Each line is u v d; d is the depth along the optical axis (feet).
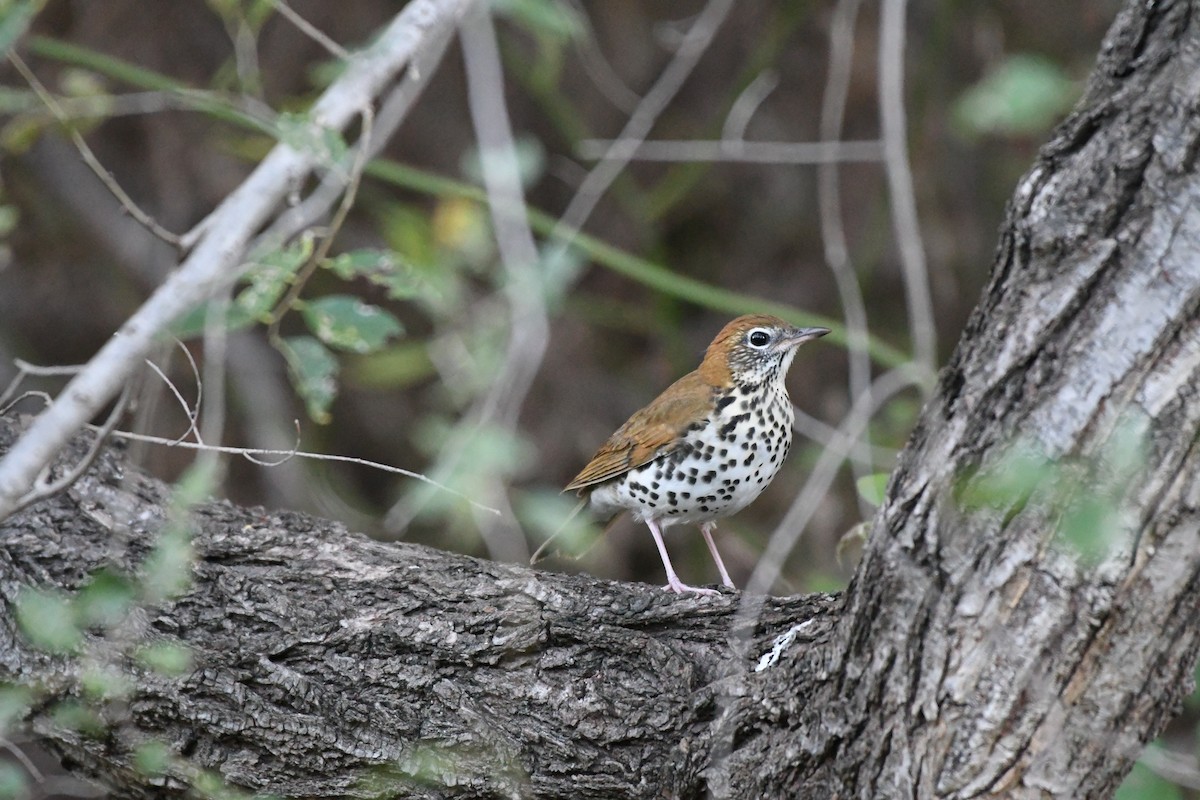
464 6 34.35
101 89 48.32
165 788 29.12
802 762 26.05
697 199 69.46
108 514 30.83
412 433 64.44
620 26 68.33
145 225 29.89
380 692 29.45
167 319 27.43
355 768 28.96
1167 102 22.52
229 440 63.82
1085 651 23.22
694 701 29.07
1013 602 23.29
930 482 23.80
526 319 40.78
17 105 39.73
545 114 67.72
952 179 66.59
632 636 29.96
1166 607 23.00
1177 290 22.26
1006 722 23.62
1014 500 23.00
